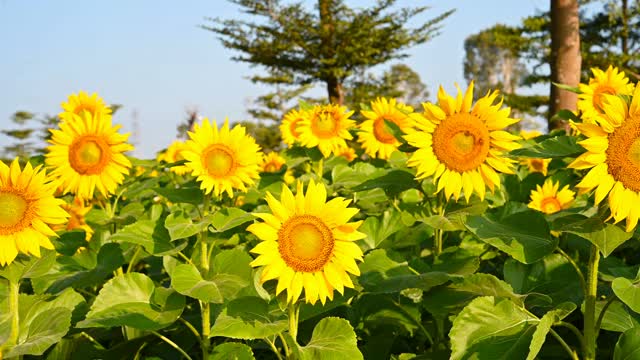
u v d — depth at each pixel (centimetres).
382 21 1581
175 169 213
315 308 132
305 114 230
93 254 163
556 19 578
